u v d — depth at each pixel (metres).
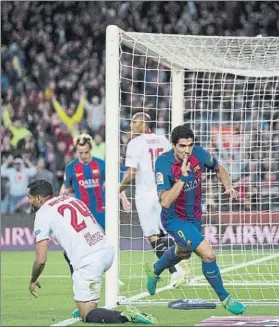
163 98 60.94
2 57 63.88
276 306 24.17
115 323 19.94
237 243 39.94
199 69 30.22
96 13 66.38
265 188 46.78
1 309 24.27
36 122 58.38
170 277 32.03
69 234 20.05
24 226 48.66
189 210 22.19
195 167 22.14
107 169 24.56
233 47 26.33
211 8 65.56
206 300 25.64
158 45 26.58
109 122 24.59
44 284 31.69
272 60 27.59
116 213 24.56
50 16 66.38
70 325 19.98
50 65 63.38
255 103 51.75
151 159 29.78
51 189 20.55
